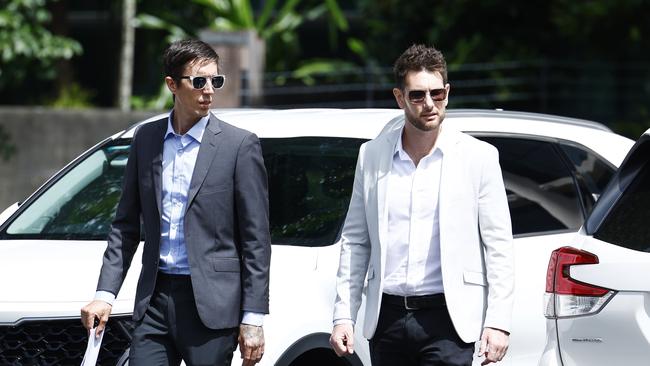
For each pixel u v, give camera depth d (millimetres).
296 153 21344
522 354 20844
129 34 62969
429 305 16641
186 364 17062
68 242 21031
